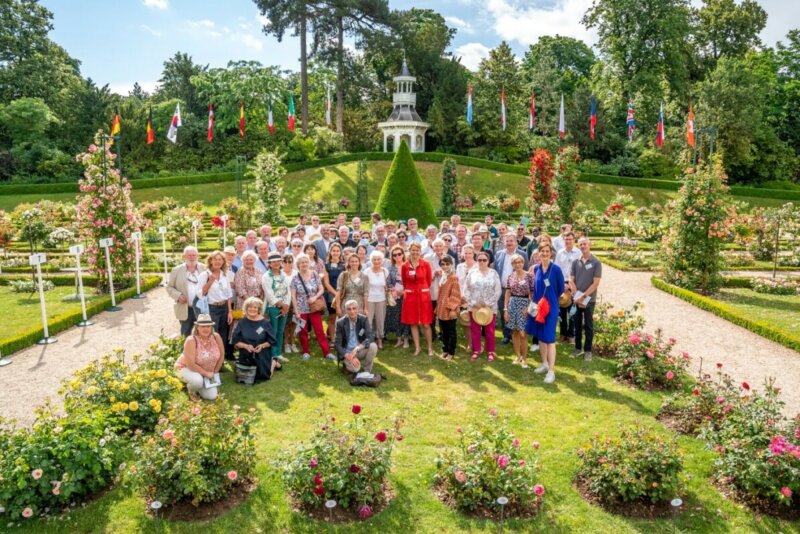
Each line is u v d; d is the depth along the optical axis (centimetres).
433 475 525
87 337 1000
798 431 512
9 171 3972
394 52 4450
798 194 3922
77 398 570
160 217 2719
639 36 4144
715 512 482
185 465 469
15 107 3969
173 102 4306
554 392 729
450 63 4672
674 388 741
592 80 4528
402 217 2367
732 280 1526
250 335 743
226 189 3797
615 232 2544
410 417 650
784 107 4684
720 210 1379
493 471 486
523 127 4472
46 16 4628
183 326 816
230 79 4522
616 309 1237
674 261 1427
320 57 4406
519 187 3853
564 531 456
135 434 541
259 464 544
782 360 896
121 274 1377
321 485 465
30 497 462
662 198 3778
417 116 4472
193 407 526
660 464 490
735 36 4794
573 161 2502
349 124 4794
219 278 803
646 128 4334
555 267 763
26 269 1702
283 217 2958
